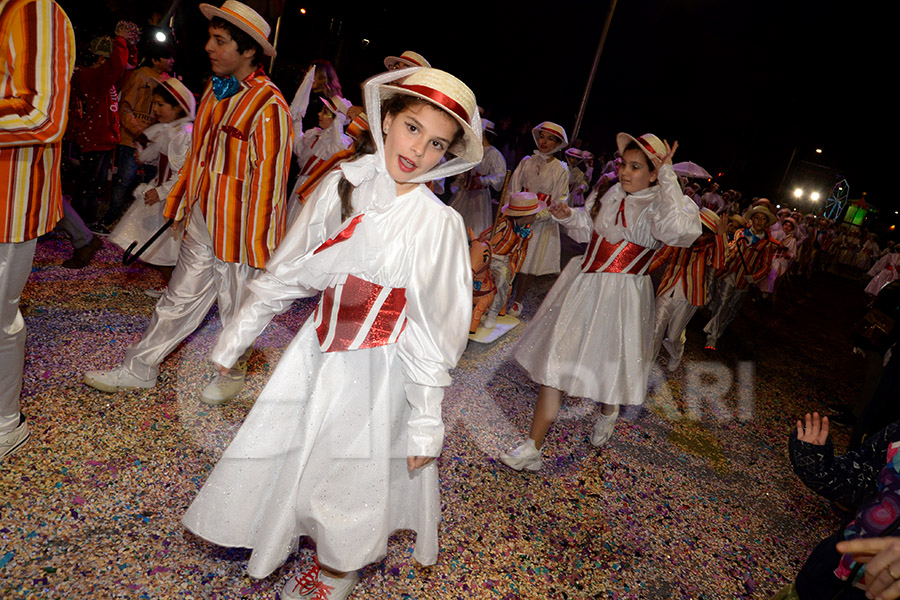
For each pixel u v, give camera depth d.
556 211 3.84
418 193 1.85
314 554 2.44
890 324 4.15
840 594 1.62
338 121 5.30
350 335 1.86
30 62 1.96
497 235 5.54
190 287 3.20
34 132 2.02
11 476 2.45
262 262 3.11
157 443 2.89
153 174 7.54
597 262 3.46
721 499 3.97
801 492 4.37
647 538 3.31
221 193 3.00
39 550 2.16
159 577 2.18
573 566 2.91
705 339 8.02
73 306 4.09
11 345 2.35
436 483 2.14
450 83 1.70
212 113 3.01
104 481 2.56
